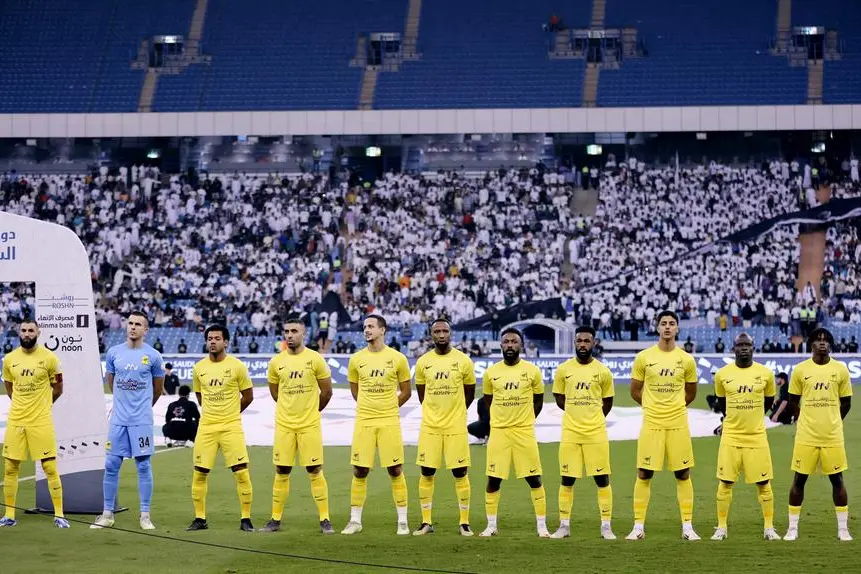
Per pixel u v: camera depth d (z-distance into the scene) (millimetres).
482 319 63562
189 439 31328
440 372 19000
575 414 18734
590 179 74375
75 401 20797
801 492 18422
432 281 66250
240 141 77000
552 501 22734
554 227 70250
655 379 18641
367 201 72625
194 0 82062
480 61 78312
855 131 72938
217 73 78688
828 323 62406
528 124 72000
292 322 19344
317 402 19359
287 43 80250
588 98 75250
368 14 81438
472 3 81688
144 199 73000
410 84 77375
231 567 15570
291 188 73875
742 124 70438
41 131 72938
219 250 69688
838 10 78000
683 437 18531
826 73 74875
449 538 18344
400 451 19047
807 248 69438
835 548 17234
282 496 19234
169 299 65812
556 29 79500
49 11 82000
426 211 71625
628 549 17172
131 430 19172
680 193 71562
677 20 79188
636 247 68375
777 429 35219
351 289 66062
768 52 76562
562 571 15234
